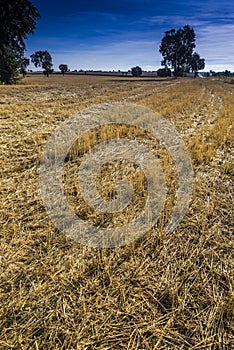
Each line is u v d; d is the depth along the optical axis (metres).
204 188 4.49
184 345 1.99
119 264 2.76
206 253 2.96
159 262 2.82
